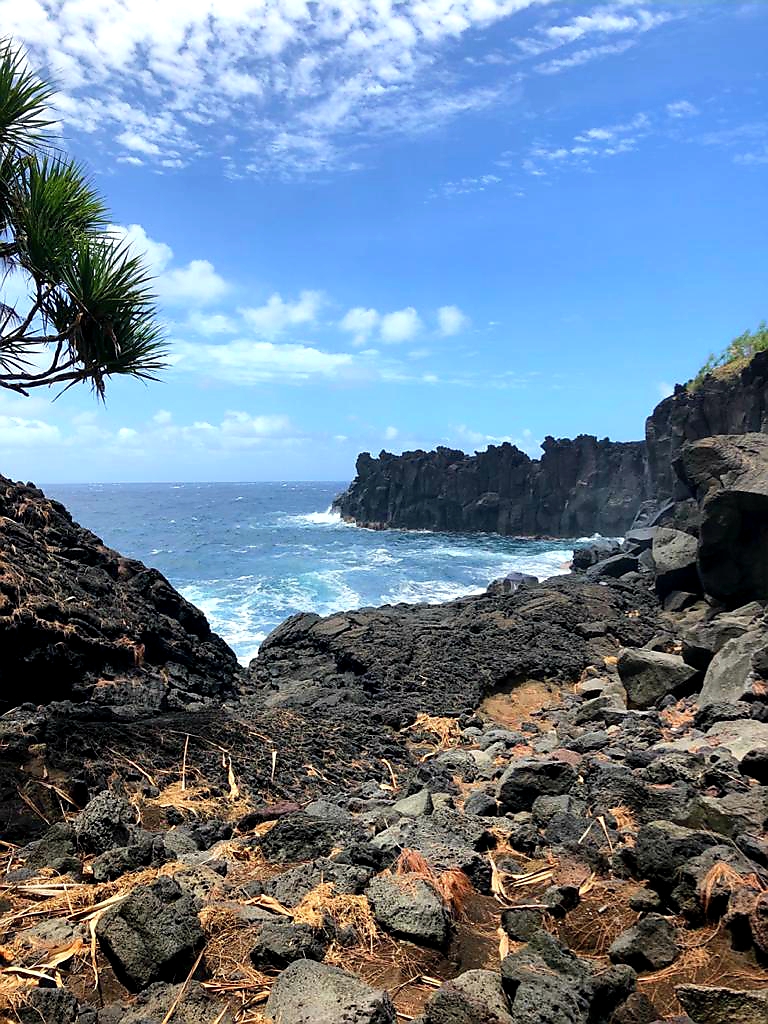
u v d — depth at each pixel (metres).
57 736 7.71
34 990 3.56
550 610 18.28
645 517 54.06
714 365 48.47
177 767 7.98
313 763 9.14
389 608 21.47
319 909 4.48
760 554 16.81
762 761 6.94
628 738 9.83
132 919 3.96
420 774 8.73
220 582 35.44
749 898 4.27
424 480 79.06
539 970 3.75
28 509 12.98
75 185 7.81
